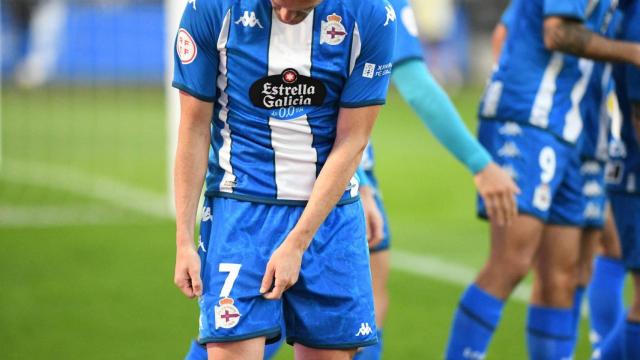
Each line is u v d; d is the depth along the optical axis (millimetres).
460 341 14977
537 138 14680
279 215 10516
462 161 13828
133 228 29922
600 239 16375
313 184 10602
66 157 45594
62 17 73562
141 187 37781
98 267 24641
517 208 14562
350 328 10750
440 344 18500
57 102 67562
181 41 10305
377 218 13078
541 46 14781
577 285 15867
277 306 10570
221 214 10625
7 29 72750
